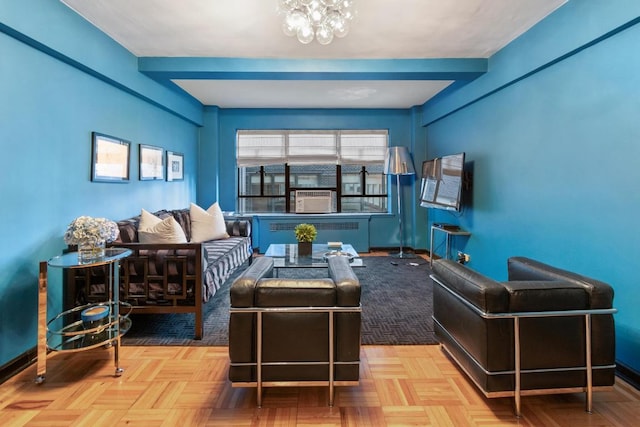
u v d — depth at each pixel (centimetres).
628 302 201
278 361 170
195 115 506
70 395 182
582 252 237
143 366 212
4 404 174
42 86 229
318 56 336
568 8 238
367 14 255
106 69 285
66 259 210
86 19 259
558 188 260
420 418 164
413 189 568
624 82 203
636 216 196
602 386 165
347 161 577
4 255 201
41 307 192
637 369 193
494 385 161
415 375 202
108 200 306
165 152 424
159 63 335
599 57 221
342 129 571
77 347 196
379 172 596
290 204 593
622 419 162
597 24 214
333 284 172
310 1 211
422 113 549
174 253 250
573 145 244
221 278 313
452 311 197
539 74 280
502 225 339
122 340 247
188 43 304
